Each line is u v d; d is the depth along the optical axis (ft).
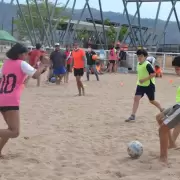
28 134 26.40
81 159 20.84
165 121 19.77
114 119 32.40
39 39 148.66
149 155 21.63
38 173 18.34
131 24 125.90
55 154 21.72
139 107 38.70
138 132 27.55
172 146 22.98
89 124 30.17
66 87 56.13
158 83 66.69
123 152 22.35
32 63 51.26
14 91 19.07
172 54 94.79
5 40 88.99
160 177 17.92
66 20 173.58
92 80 68.90
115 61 89.92
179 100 19.88
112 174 18.31
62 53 59.47
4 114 19.29
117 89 55.36
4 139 20.52
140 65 30.91
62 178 17.67
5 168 19.07
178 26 128.77
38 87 55.11
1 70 19.49
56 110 36.24
